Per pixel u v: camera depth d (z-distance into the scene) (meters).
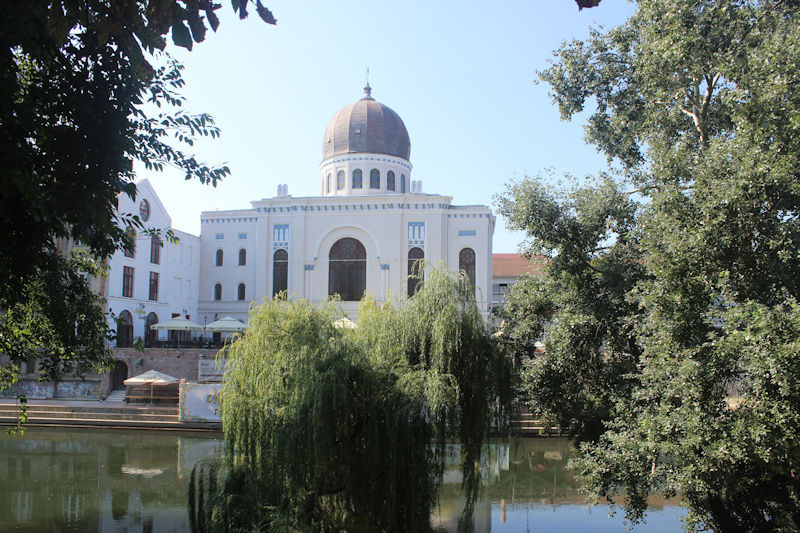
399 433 13.85
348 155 50.66
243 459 15.20
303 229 47.00
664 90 14.62
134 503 20.38
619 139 18.09
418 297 15.48
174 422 33.06
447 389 13.91
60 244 32.53
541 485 23.23
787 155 10.59
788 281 11.08
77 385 37.97
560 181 16.78
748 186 10.73
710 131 15.29
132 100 7.16
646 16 14.34
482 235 45.44
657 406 12.64
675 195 12.18
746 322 10.31
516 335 17.38
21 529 17.72
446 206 45.84
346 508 15.80
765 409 10.12
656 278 12.95
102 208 6.96
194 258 49.34
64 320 10.59
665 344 11.72
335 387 13.82
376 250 45.81
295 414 14.34
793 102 10.75
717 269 11.55
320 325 15.77
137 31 6.27
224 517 14.36
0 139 6.37
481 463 16.88
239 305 48.81
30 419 33.44
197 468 16.72
